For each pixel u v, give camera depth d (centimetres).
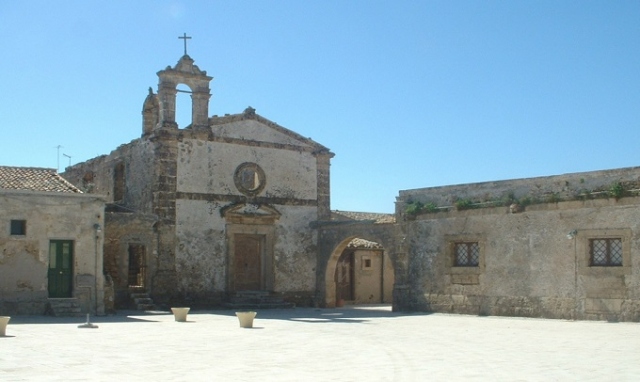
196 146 3647
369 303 4469
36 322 2430
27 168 3105
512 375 1293
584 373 1321
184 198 3578
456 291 3169
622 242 2667
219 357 1529
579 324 2566
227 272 3681
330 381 1206
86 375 1249
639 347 1783
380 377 1257
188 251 3569
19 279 2766
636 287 2616
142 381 1190
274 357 1536
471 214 3141
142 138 3697
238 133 3797
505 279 2998
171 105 3597
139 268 3556
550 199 2880
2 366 1354
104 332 2111
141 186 3666
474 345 1828
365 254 4484
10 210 2772
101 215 2975
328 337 2038
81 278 2894
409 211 3369
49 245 2848
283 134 3972
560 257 2831
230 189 3738
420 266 3328
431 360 1505
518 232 2973
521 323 2627
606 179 2745
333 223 3862
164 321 2650
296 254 3928
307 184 4019
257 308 3625
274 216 3847
